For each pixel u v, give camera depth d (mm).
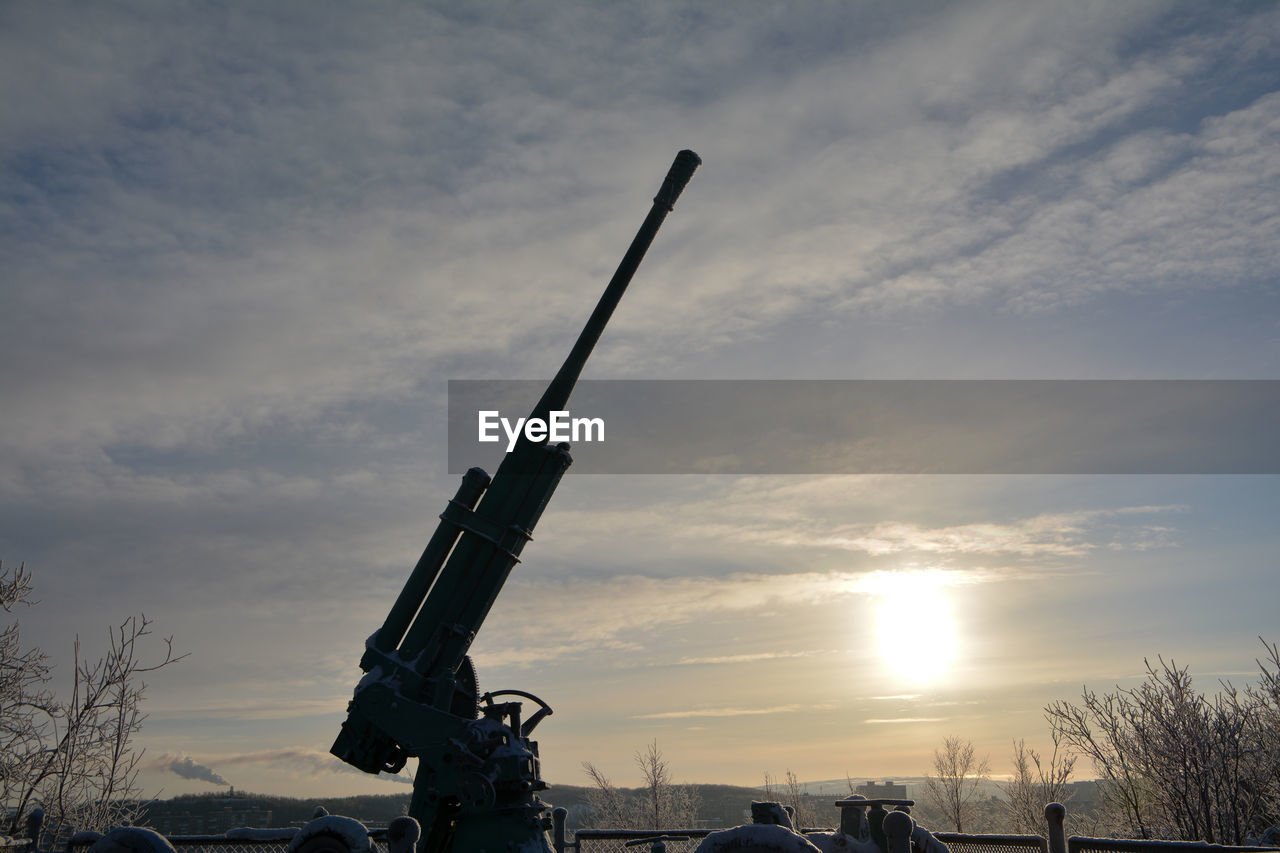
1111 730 14820
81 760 13133
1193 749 13047
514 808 7992
